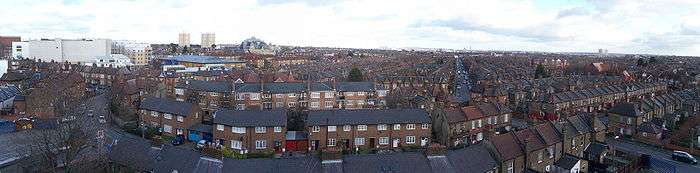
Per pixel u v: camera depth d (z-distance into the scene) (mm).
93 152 71812
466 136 98312
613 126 111500
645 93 181500
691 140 94812
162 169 60844
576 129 85250
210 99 127750
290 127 101750
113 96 132000
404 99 138750
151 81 166375
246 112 89438
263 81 146250
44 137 68625
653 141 100250
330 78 177625
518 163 72250
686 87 199000
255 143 87062
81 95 143125
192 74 192000
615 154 86562
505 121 110938
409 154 62875
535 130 79125
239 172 57406
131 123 107875
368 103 141000
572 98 141625
